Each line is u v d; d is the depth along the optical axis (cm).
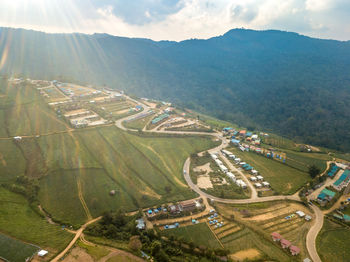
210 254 11075
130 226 12575
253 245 12006
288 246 11894
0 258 9325
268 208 15238
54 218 12694
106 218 12925
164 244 11731
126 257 10119
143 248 11100
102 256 9975
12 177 15325
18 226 11331
